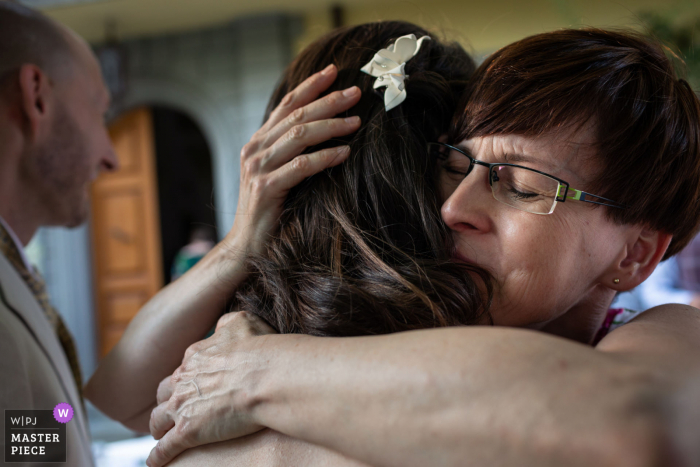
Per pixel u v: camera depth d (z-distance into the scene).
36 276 1.18
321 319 0.62
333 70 0.78
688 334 0.51
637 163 0.63
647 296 2.34
